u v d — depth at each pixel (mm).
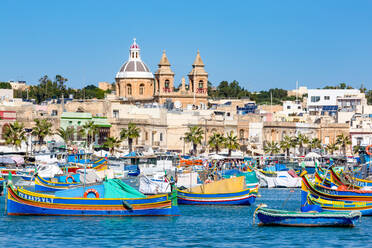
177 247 91562
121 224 105375
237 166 198125
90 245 92062
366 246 92312
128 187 111188
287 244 93438
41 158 191375
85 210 110000
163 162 190750
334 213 102688
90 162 185125
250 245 92875
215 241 95125
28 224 104062
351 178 134625
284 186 180250
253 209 126438
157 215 112188
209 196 132375
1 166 182000
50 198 109938
